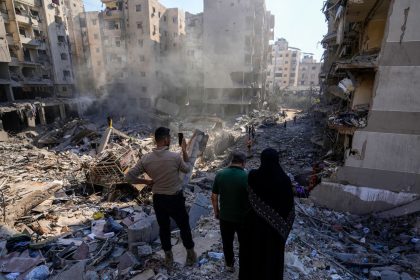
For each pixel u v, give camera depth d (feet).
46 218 23.31
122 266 13.28
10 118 100.37
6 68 99.45
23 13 108.47
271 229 9.09
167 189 11.28
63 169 41.91
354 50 38.55
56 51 127.24
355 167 24.61
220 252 14.39
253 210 9.53
